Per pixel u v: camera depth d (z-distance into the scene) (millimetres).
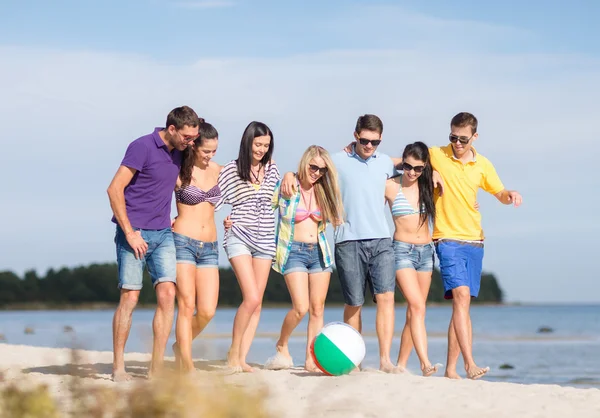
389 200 8797
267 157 8344
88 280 98750
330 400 6238
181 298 7766
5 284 97500
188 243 7812
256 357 8805
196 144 7738
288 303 90875
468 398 6402
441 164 8680
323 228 8523
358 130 8469
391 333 8609
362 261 8594
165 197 7477
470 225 8617
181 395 4496
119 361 7422
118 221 7223
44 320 60594
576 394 6664
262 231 8320
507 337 33750
